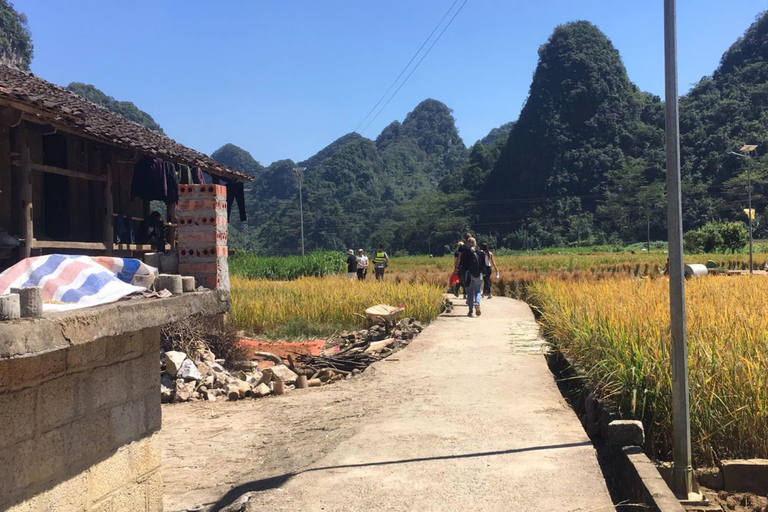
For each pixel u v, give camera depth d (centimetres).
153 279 465
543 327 1337
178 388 895
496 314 1759
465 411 717
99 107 1600
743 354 623
